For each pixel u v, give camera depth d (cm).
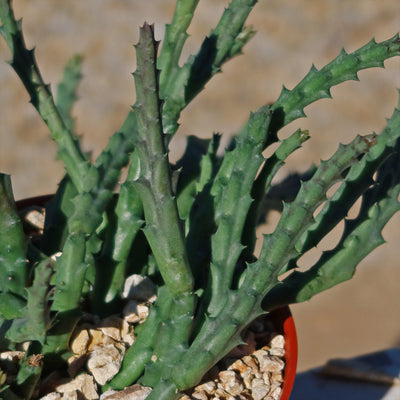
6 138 194
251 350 80
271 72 219
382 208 77
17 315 75
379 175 78
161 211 72
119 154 80
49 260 70
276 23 235
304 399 87
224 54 79
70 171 82
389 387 88
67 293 75
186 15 78
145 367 76
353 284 174
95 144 194
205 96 208
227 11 79
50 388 76
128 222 79
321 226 78
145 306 80
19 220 74
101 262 80
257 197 77
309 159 191
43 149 194
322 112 206
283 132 198
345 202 78
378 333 163
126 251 80
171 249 73
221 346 74
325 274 78
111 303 81
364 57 74
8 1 79
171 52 79
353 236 78
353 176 78
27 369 74
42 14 234
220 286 76
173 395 75
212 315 76
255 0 78
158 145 71
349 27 237
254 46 226
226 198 75
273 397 78
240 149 75
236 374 78
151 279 83
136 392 75
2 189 73
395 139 77
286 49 227
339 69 75
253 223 78
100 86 212
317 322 165
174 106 79
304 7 241
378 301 171
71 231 78
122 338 79
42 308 71
